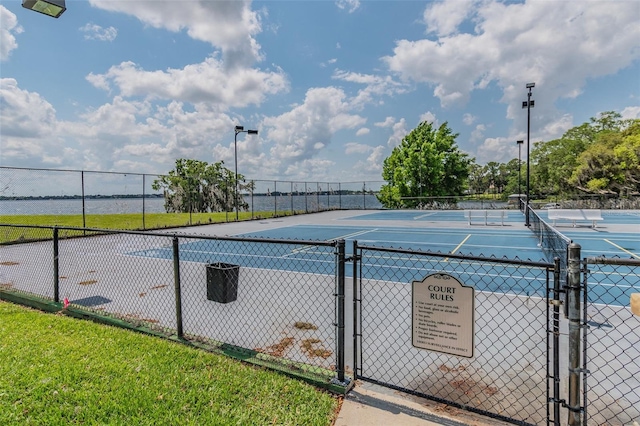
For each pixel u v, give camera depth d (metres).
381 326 4.48
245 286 6.61
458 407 2.64
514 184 56.09
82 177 14.23
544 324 4.40
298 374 3.11
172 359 3.43
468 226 17.77
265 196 27.39
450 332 2.57
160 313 5.08
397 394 2.86
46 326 4.34
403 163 35.78
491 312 4.94
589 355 3.54
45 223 15.38
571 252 2.15
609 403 2.75
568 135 47.94
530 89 17.06
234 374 3.14
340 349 2.96
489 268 8.02
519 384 3.05
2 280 7.07
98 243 12.43
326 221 22.05
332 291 6.20
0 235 12.86
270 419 2.49
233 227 18.47
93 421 2.45
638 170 31.48
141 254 10.23
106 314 4.77
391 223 20.14
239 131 21.86
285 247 11.61
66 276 7.42
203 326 4.55
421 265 8.62
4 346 3.70
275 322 4.67
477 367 3.38
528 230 15.60
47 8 4.24
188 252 10.66
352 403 2.73
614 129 45.69
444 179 36.72
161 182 22.89
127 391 2.84
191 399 2.72
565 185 41.00
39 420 2.47
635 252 9.78
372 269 8.20
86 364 3.31
